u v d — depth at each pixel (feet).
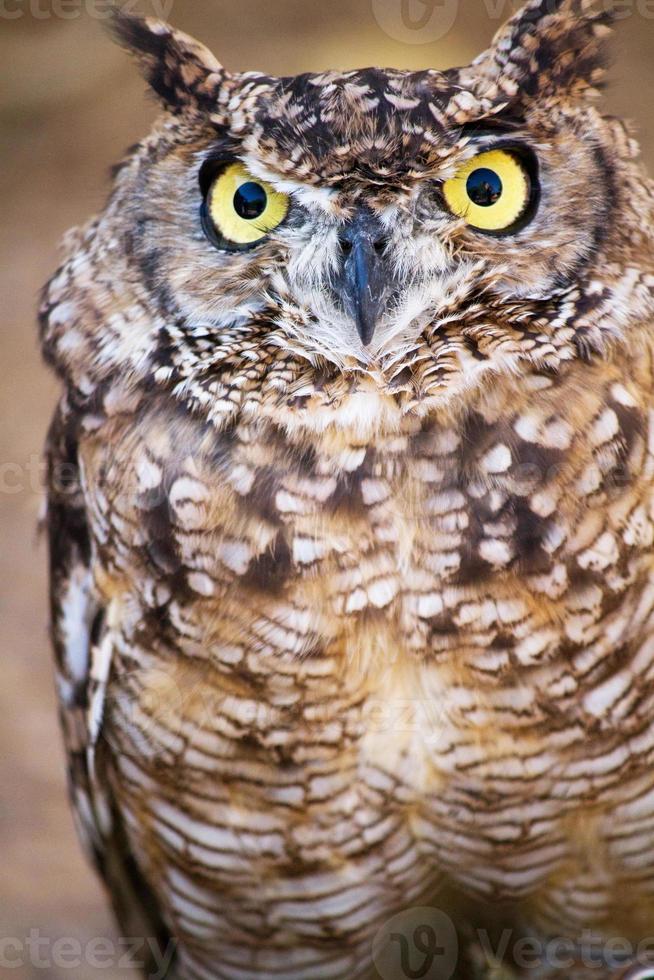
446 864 7.54
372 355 7.41
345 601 7.40
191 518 7.40
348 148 7.38
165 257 7.43
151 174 7.43
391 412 7.39
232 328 7.43
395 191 7.39
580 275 7.40
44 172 11.72
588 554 7.38
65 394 7.52
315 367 7.41
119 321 7.45
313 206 7.40
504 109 7.38
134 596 7.45
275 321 7.42
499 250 7.40
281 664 7.41
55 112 12.36
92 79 12.64
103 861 7.68
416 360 7.40
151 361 7.43
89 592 7.53
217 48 12.28
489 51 7.43
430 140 7.38
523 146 7.39
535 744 7.44
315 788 7.47
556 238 7.39
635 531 7.39
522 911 7.59
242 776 7.47
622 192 7.41
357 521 7.39
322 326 7.41
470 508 7.38
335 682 7.42
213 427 7.41
